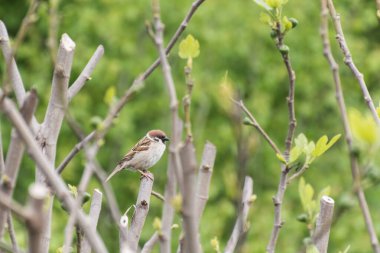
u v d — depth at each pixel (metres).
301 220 3.66
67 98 3.92
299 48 19.39
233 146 18.23
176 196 3.03
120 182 17.91
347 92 19.11
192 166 2.81
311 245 3.21
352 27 19.22
